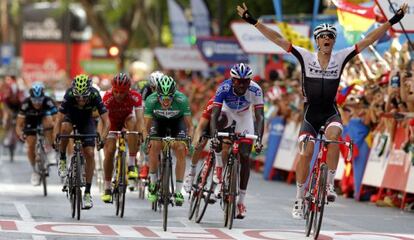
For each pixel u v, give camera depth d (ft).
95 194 124.16
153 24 331.98
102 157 125.29
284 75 160.97
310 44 153.48
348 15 129.80
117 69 277.03
